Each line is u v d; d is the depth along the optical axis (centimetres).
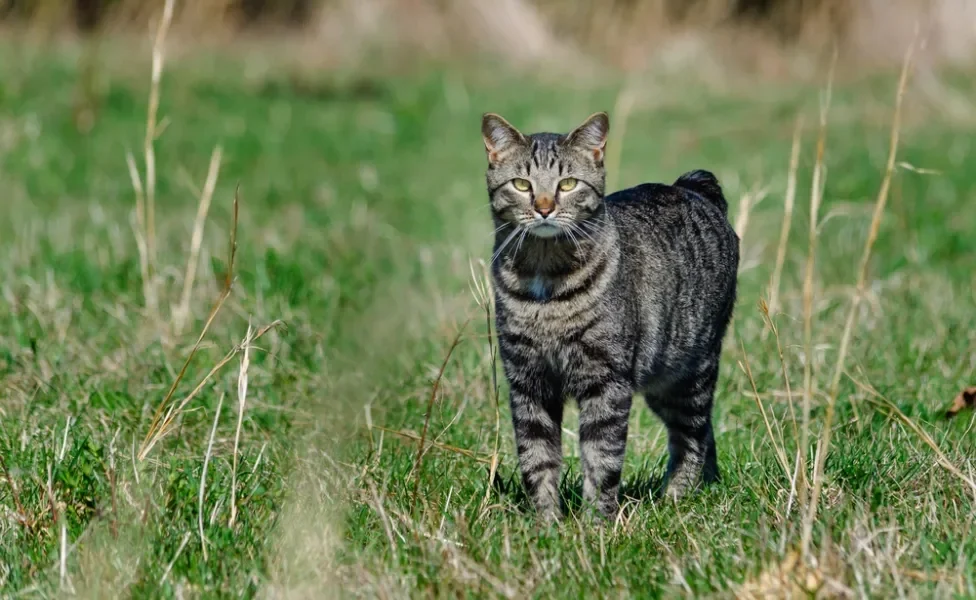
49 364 1106
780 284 1432
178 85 2952
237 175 2223
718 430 1051
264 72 3225
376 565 726
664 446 1034
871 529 741
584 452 895
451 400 1072
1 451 901
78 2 3653
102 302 1286
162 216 1838
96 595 668
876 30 3284
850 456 895
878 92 2900
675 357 955
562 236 868
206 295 1313
